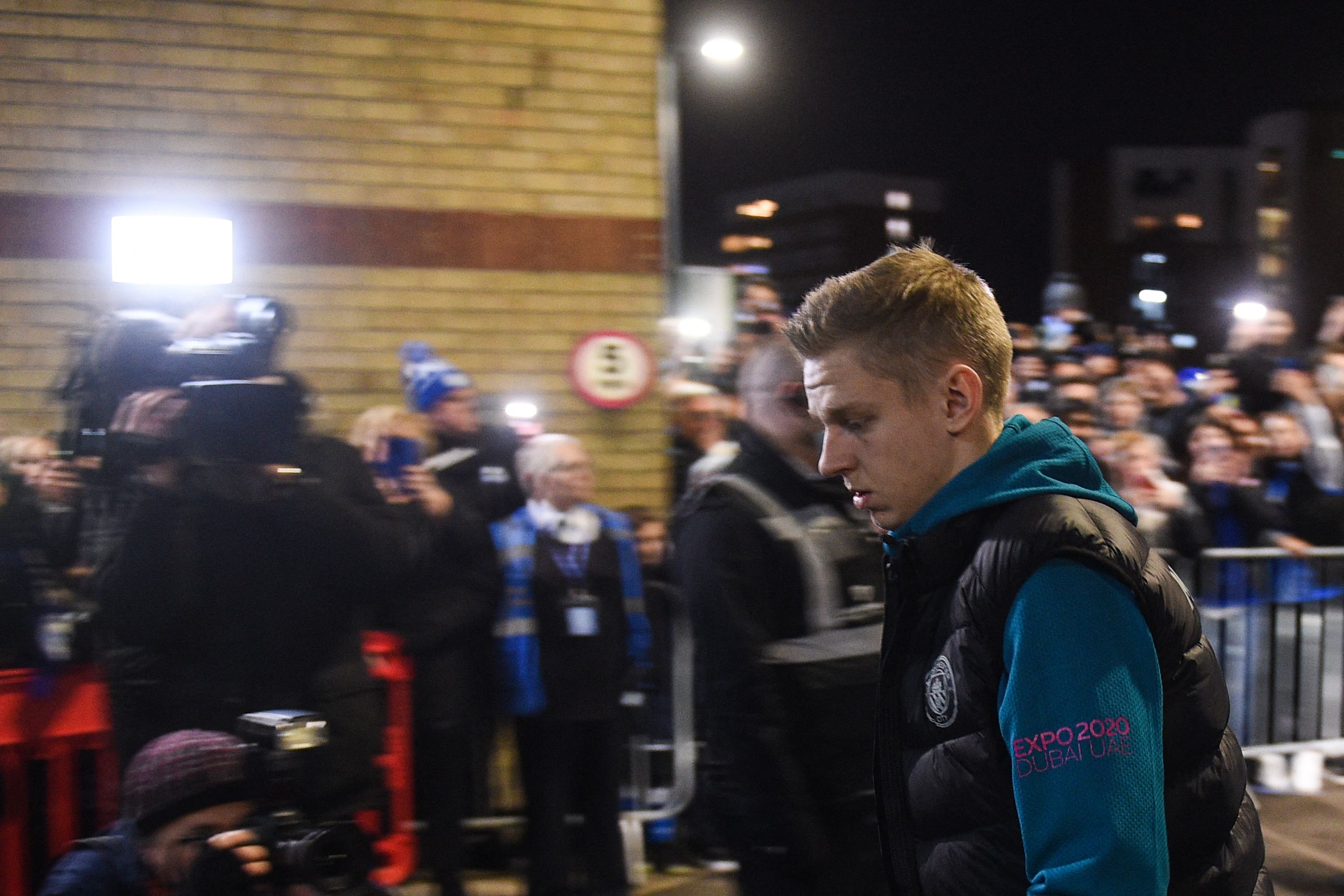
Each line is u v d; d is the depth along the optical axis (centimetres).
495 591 363
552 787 365
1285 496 543
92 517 257
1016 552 108
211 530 237
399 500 300
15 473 305
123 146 471
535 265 525
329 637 252
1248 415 647
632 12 539
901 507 118
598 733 371
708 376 552
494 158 518
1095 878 98
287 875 178
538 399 524
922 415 115
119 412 238
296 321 491
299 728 192
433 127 509
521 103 522
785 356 214
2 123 459
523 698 363
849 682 206
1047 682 103
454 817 372
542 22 525
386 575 259
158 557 234
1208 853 112
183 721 238
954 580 116
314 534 246
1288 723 501
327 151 495
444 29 510
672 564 261
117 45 470
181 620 236
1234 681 492
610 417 534
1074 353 805
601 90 534
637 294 541
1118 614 104
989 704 110
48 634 299
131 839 188
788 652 206
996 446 116
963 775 111
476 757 423
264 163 488
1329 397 571
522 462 380
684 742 427
